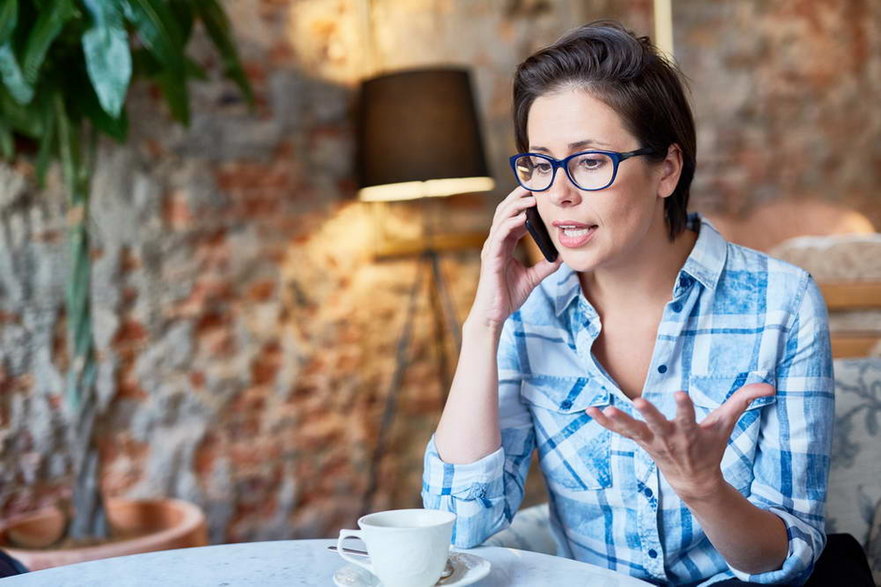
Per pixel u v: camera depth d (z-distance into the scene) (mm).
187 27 2480
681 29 4258
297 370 3414
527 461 1426
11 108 2496
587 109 1237
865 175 4605
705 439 1008
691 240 1394
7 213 2834
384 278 3627
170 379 3158
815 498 1256
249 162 3318
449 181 3520
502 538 1472
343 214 3531
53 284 2918
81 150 2850
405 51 3662
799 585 1198
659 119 1253
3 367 2840
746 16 4395
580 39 1277
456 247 3734
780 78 4477
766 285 1324
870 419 1507
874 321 2879
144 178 3098
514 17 3873
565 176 1249
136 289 3094
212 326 3246
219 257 3256
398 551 971
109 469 3047
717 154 4375
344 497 3508
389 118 3258
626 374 1369
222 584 1043
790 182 4488
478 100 3799
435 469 1317
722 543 1136
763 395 1005
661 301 1355
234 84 3279
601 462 1341
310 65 3455
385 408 3615
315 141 3465
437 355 3732
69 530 2480
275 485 3361
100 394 3027
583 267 1264
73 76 2414
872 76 4625
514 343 1429
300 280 3426
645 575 1337
